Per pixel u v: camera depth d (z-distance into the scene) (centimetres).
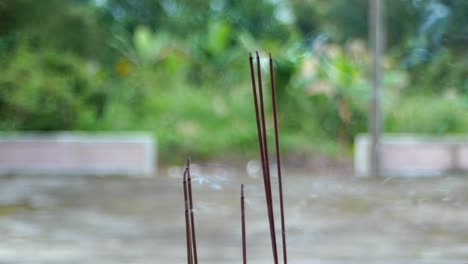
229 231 812
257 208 965
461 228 774
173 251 699
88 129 1664
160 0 2508
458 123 1747
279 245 725
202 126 1738
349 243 728
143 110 1767
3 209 978
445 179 1185
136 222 882
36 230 820
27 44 1708
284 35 2364
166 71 1873
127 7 2497
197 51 1923
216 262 637
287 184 1197
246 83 1833
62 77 1667
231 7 2495
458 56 1587
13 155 1478
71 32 1792
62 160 1483
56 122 1642
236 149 1675
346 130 1769
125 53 1900
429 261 640
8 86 1628
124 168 1484
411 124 1736
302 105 1756
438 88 1795
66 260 650
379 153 1433
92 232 814
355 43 1830
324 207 941
